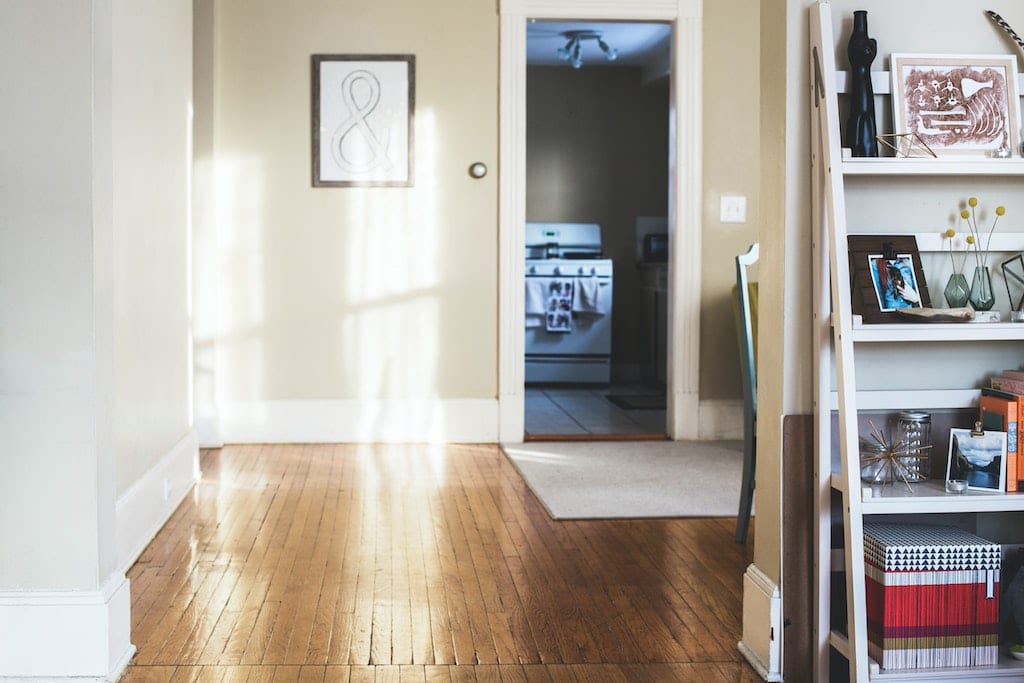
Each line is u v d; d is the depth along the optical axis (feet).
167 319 14.69
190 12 16.58
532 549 13.02
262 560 12.43
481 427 20.22
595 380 29.25
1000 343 9.46
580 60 27.63
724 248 20.53
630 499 15.52
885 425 9.32
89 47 8.64
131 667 9.22
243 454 18.89
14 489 8.77
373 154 19.74
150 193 13.51
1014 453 8.74
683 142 20.31
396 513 14.71
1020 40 9.29
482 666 9.36
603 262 29.04
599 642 9.96
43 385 8.73
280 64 19.52
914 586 8.34
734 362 20.68
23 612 8.78
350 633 10.10
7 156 8.63
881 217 9.31
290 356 19.89
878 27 9.23
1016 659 8.59
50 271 8.68
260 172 19.61
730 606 10.99
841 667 8.98
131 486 12.53
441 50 19.72
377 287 19.90
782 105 8.92
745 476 13.30
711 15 20.26
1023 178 9.41
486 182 19.94
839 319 8.30
